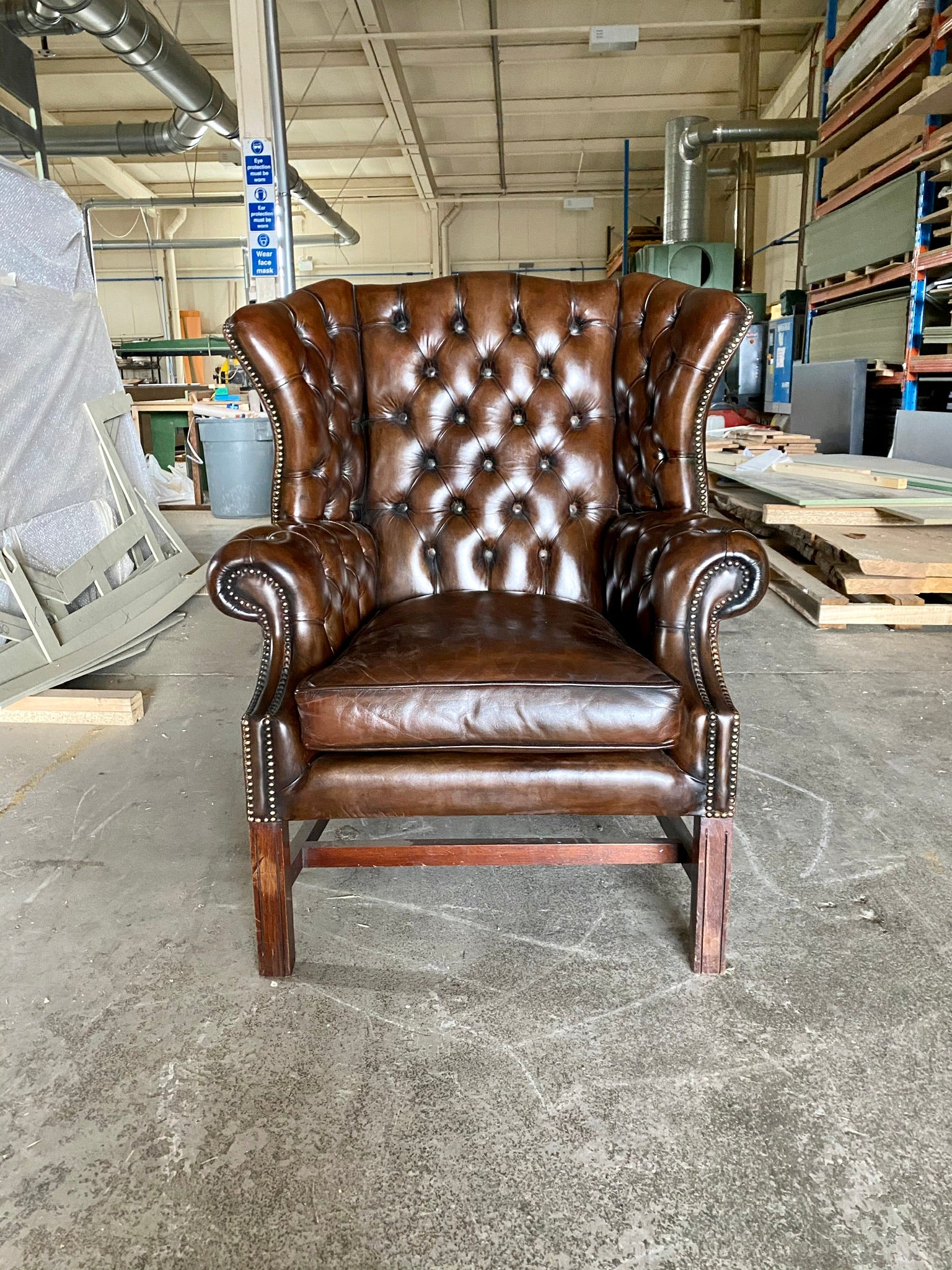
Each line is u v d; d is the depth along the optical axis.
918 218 4.40
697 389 1.71
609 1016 1.35
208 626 3.56
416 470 1.99
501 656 1.45
